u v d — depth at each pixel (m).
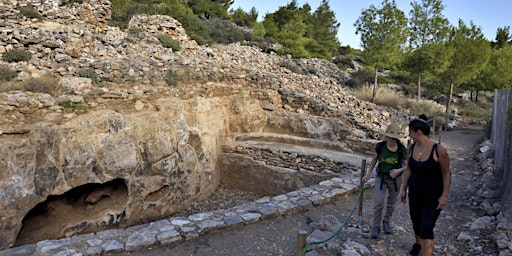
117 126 8.11
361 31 18.20
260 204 6.31
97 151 7.64
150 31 15.53
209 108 11.37
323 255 4.56
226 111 12.45
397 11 17.41
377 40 17.38
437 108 21.14
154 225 5.38
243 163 11.47
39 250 4.50
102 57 11.64
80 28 12.88
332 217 5.63
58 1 14.29
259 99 13.12
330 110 12.20
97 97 8.44
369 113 13.39
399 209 6.24
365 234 5.01
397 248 4.64
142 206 8.46
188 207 9.91
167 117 9.45
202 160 10.66
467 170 9.20
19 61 9.49
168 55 13.43
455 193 7.11
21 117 7.00
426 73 22.22
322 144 11.34
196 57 15.22
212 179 11.23
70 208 7.57
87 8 14.16
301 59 22.59
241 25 42.41
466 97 32.75
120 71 10.30
